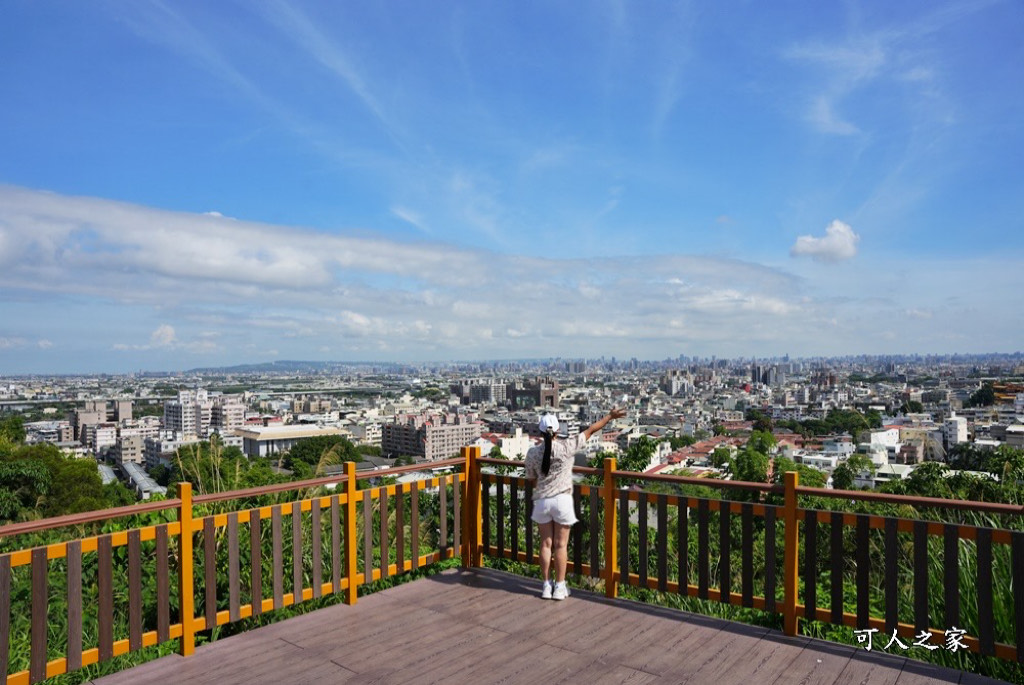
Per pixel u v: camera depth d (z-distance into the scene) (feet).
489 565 23.59
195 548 20.08
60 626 17.01
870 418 425.69
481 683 11.83
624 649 13.34
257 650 13.47
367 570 16.92
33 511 39.81
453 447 445.78
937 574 15.39
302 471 27.25
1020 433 273.33
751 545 14.64
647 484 44.86
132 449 433.89
